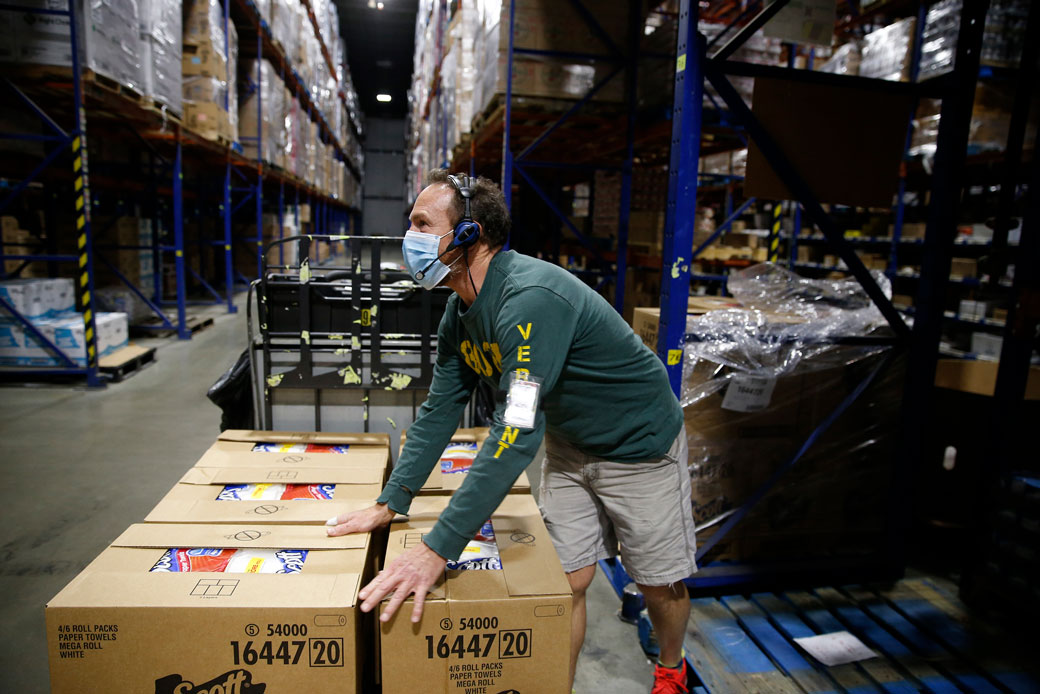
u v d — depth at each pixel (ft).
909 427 8.51
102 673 4.14
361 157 103.04
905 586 8.74
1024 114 9.90
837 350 8.25
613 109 16.85
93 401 16.15
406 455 5.45
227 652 4.19
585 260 28.84
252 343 7.88
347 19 71.20
